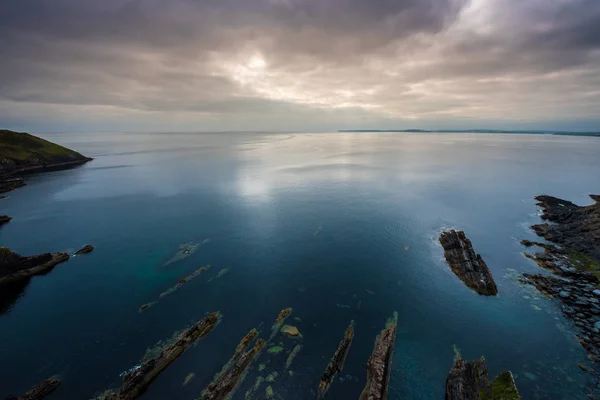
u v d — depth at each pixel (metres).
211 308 26.83
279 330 23.78
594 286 28.72
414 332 23.78
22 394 18.61
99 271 33.72
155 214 53.41
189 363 20.47
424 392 18.62
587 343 21.91
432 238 42.22
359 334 23.45
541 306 26.52
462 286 30.22
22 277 32.09
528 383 19.11
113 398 17.75
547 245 39.00
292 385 18.80
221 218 50.84
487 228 46.16
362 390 18.39
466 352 21.77
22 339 23.47
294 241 41.31
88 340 23.20
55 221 50.00
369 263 35.09
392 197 63.91
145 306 27.25
